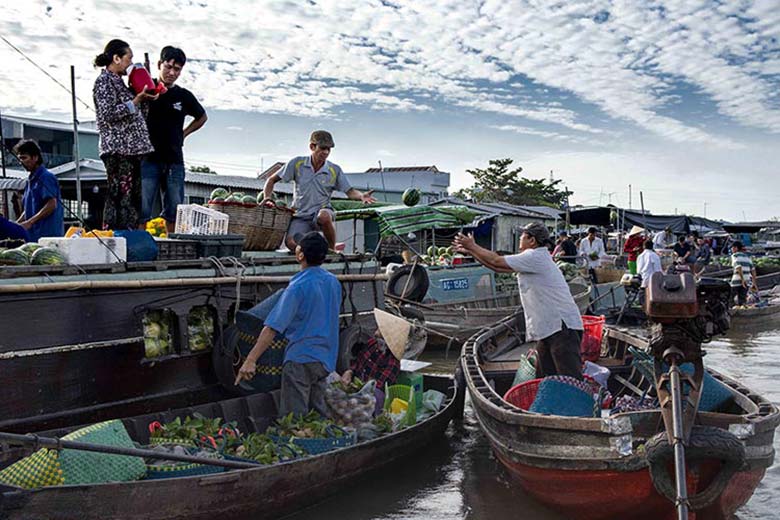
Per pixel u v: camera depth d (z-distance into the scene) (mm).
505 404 5938
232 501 5082
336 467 5816
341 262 8609
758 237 52031
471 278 16234
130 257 6312
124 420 5723
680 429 4551
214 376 6875
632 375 8750
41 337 5293
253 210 7980
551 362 7141
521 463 5648
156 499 4680
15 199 13047
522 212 34094
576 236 37500
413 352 9508
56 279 5391
